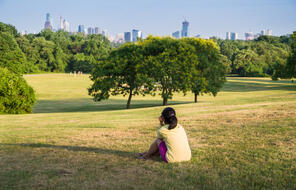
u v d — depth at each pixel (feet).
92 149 21.11
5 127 40.91
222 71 104.47
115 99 147.43
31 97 83.82
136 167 15.97
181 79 89.76
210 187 12.60
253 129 27.37
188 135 26.35
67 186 12.82
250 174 14.56
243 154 18.67
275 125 28.66
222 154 18.79
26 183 13.32
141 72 88.94
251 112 40.37
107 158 18.13
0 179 13.88
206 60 98.37
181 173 14.79
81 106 111.45
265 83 250.16
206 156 18.33
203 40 103.86
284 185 12.92
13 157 18.57
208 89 99.19
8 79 80.43
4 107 78.95
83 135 28.14
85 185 12.93
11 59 191.42
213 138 24.38
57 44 455.22
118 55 93.97
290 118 32.30
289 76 190.60
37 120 51.80
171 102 126.82
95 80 94.02
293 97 68.33
